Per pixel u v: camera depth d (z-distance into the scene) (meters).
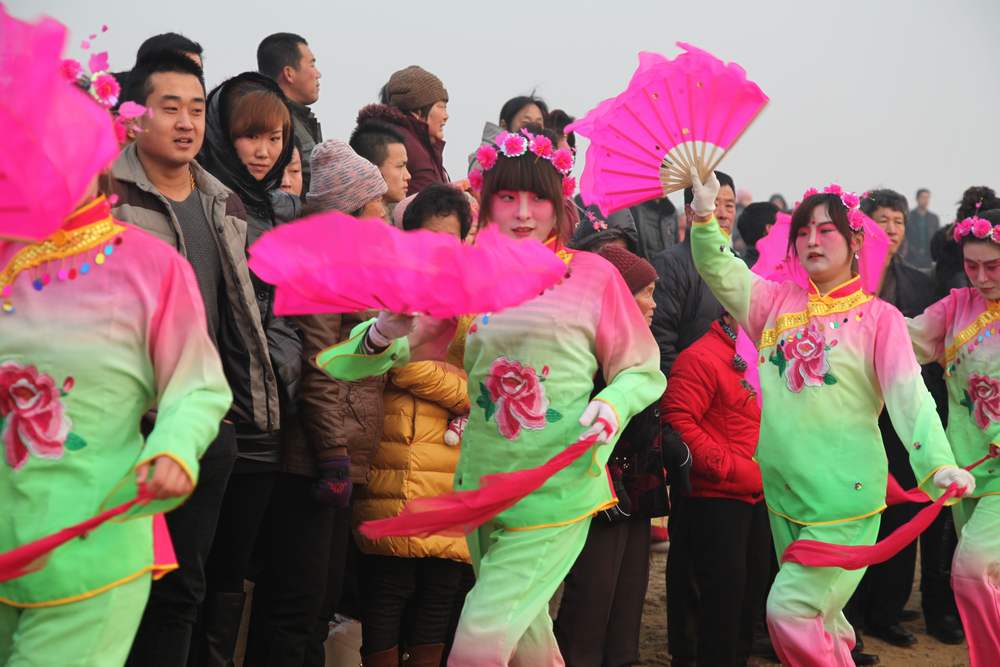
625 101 6.11
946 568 9.50
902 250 14.76
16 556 3.89
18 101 3.66
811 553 6.29
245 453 5.80
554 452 5.45
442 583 6.59
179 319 4.35
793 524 6.57
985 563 7.35
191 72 5.44
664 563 11.02
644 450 7.09
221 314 5.65
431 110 8.74
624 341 5.53
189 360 4.32
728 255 6.70
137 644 5.32
